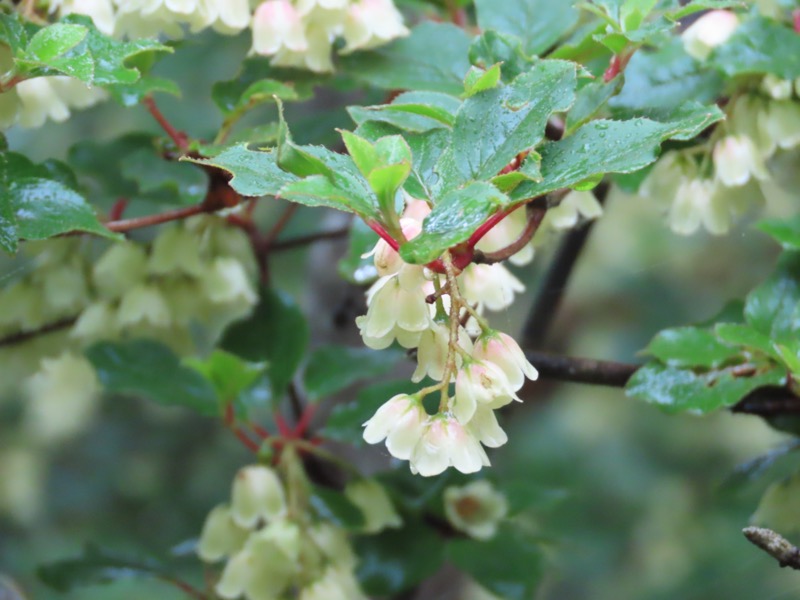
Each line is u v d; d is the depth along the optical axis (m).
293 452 0.47
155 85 0.42
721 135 0.44
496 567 0.50
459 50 0.45
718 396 0.42
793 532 0.45
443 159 0.35
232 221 0.49
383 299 0.35
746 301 0.43
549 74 0.36
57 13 0.43
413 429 0.34
